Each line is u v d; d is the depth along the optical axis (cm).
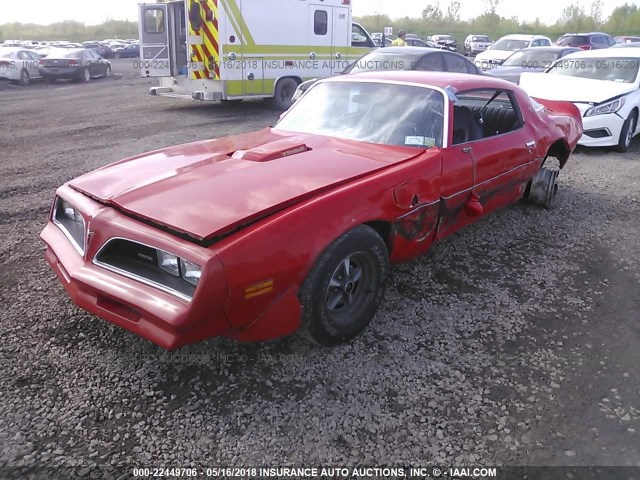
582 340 342
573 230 534
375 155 374
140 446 250
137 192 305
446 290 404
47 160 797
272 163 347
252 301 270
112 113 1297
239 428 262
